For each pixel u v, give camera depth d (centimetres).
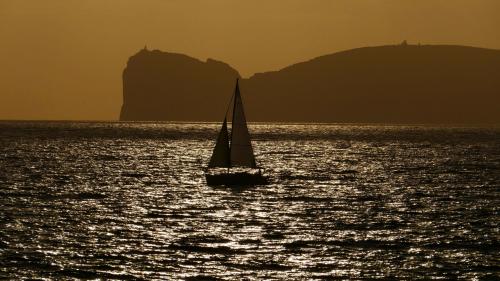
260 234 13888
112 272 10988
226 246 12744
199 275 10838
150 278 10706
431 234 14025
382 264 11619
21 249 12344
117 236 13550
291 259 11831
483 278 10925
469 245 13038
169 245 12788
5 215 15688
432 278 10881
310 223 15188
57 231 13975
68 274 10900
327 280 10675
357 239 13475
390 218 15938
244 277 10762
